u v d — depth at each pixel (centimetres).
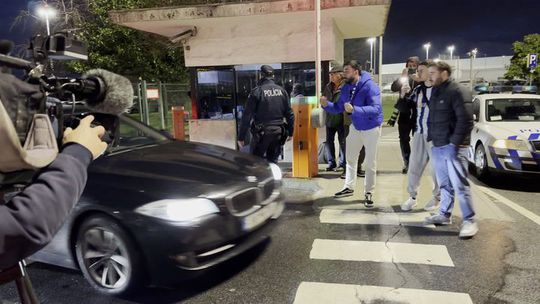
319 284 300
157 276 279
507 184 602
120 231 281
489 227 410
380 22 744
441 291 287
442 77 385
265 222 334
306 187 563
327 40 710
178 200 277
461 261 333
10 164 76
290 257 346
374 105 457
